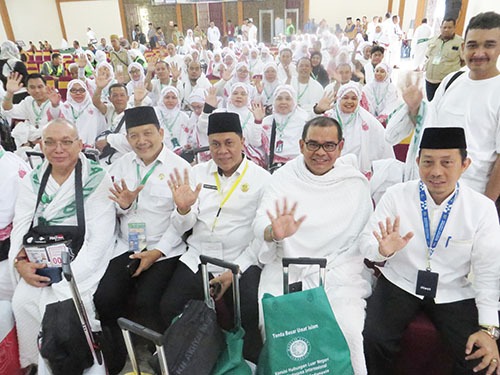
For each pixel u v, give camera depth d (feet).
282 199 5.87
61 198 6.08
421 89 6.39
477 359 4.72
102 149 11.51
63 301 5.35
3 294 6.50
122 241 6.91
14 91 12.74
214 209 6.35
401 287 5.33
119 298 6.00
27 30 60.85
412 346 5.28
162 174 6.74
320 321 4.43
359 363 4.94
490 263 4.79
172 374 4.09
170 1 61.31
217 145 6.10
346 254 5.74
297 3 59.52
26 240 5.85
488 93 6.18
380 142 9.46
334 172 5.81
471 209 4.90
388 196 5.39
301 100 15.66
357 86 9.19
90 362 5.32
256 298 5.65
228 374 4.67
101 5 60.95
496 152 6.28
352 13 58.54
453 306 5.05
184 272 6.14
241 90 11.65
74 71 24.57
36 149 9.89
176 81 19.25
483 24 5.92
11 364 5.73
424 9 42.47
